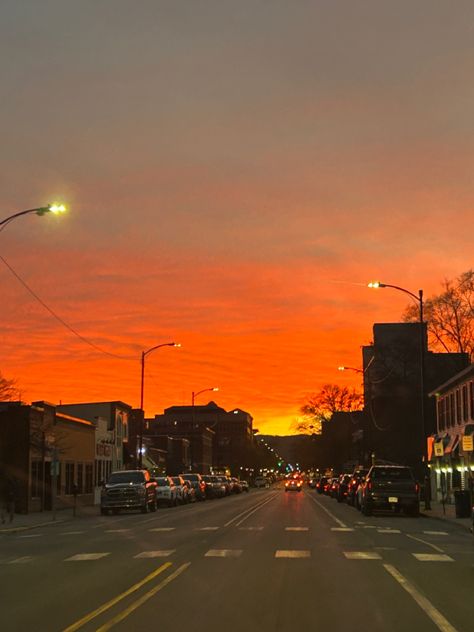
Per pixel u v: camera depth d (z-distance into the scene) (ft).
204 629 32.78
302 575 48.65
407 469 119.55
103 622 34.35
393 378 270.87
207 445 483.92
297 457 530.27
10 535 93.25
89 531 92.02
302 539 74.13
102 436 202.69
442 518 106.83
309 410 364.38
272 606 38.04
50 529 101.14
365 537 76.95
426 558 58.18
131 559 58.13
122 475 140.15
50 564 56.85
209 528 89.76
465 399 159.94
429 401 257.34
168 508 158.71
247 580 46.50
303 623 34.01
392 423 266.57
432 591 42.63
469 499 107.45
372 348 289.33
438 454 134.62
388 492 117.08
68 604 39.22
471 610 37.09
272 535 78.95
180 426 575.38
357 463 312.71
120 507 135.23
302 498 220.23
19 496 141.69
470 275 208.03
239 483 319.88
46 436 151.33
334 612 36.55
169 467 361.71
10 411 145.69
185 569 51.49
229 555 59.67
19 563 58.13
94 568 53.47
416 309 212.64
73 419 175.01
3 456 143.54
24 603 39.75
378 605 38.34
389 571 50.62
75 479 176.45
